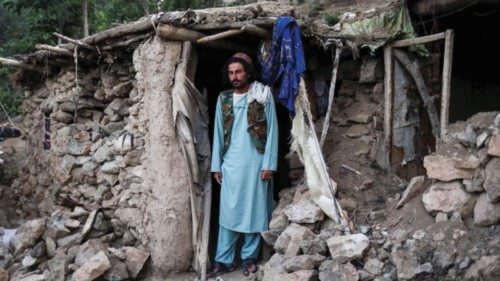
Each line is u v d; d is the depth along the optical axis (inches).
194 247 157.9
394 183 155.9
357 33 169.9
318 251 130.0
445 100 148.5
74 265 156.8
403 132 167.6
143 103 163.8
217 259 156.4
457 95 251.3
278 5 176.2
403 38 166.9
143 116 163.6
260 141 150.3
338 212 136.2
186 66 156.4
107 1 462.3
